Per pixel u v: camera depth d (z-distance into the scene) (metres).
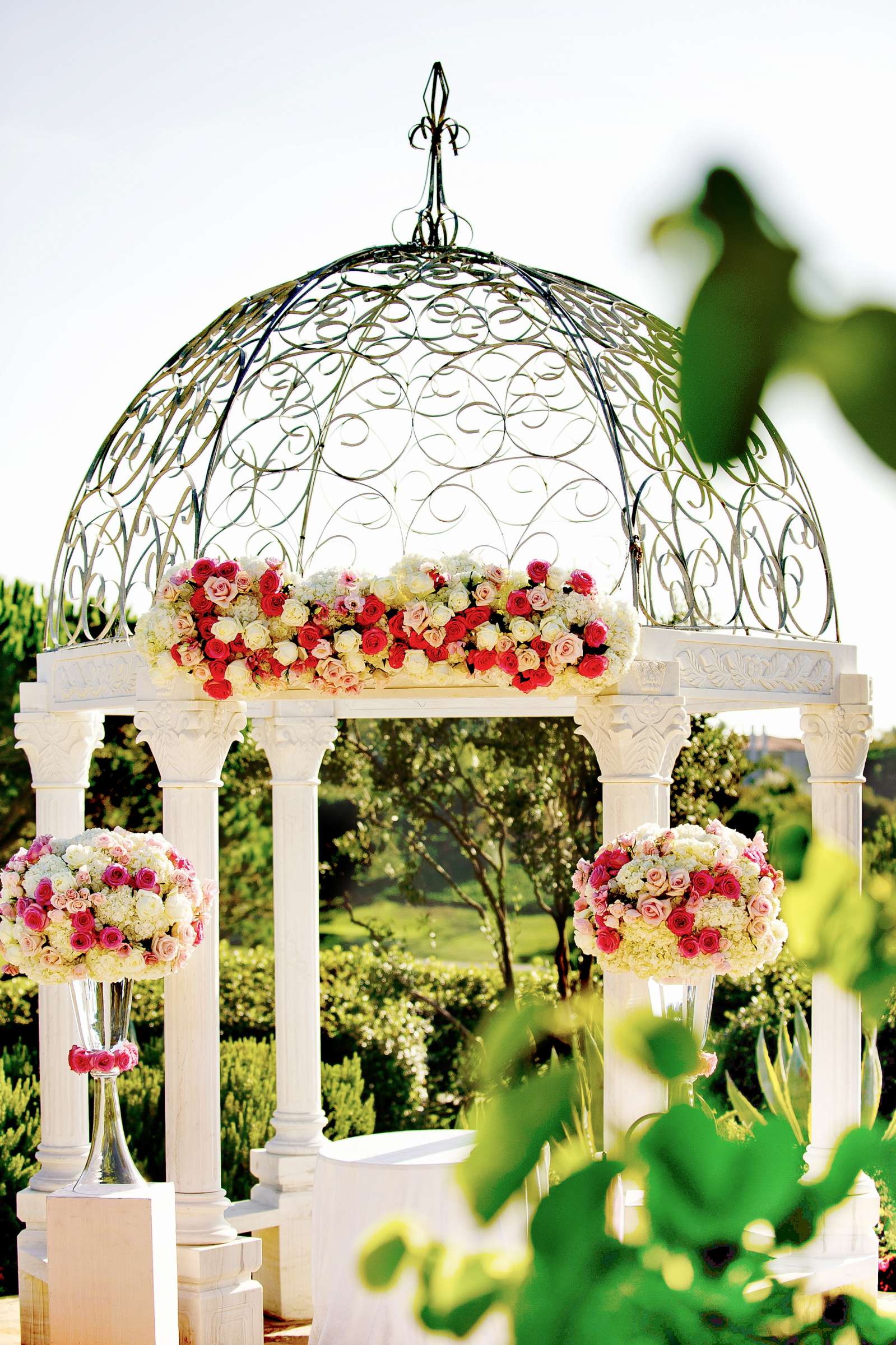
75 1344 6.54
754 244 0.44
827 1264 6.57
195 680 6.85
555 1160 0.76
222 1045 13.28
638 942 6.22
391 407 7.78
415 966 16.83
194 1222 7.43
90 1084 8.91
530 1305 0.73
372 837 17.22
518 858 16.73
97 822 18.05
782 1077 9.35
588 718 7.18
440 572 6.65
